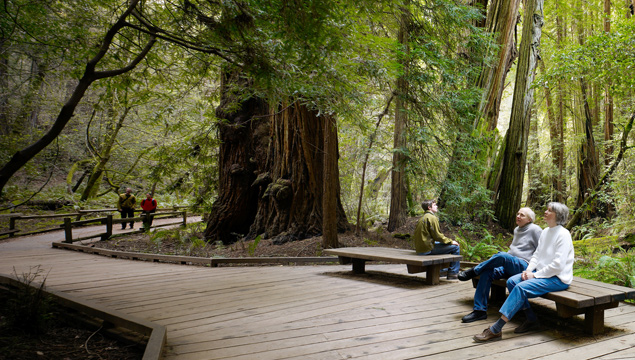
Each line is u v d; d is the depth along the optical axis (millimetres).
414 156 12320
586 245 10469
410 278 6816
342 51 5398
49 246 13047
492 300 5129
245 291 6000
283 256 9805
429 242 6281
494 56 13148
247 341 3816
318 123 11672
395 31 12281
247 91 9383
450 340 3789
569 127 23688
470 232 12484
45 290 5109
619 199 12422
